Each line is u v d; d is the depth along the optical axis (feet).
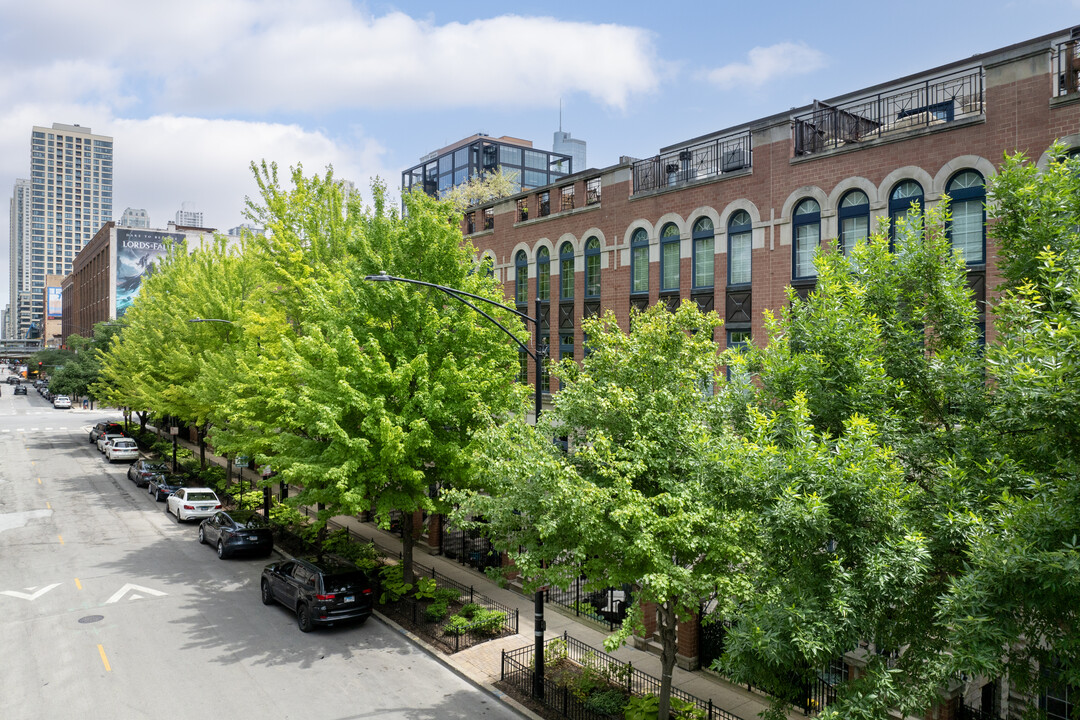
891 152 61.62
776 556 29.45
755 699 45.83
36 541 87.15
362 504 57.36
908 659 29.07
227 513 84.84
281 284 79.56
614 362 40.22
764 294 70.64
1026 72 53.93
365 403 56.34
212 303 102.53
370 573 71.36
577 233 91.97
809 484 27.66
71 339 218.38
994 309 32.58
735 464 31.09
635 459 36.04
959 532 27.73
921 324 35.94
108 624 59.21
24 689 46.98
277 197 78.84
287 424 71.26
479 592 67.41
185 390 105.91
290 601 60.95
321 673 50.49
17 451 167.63
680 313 40.29
